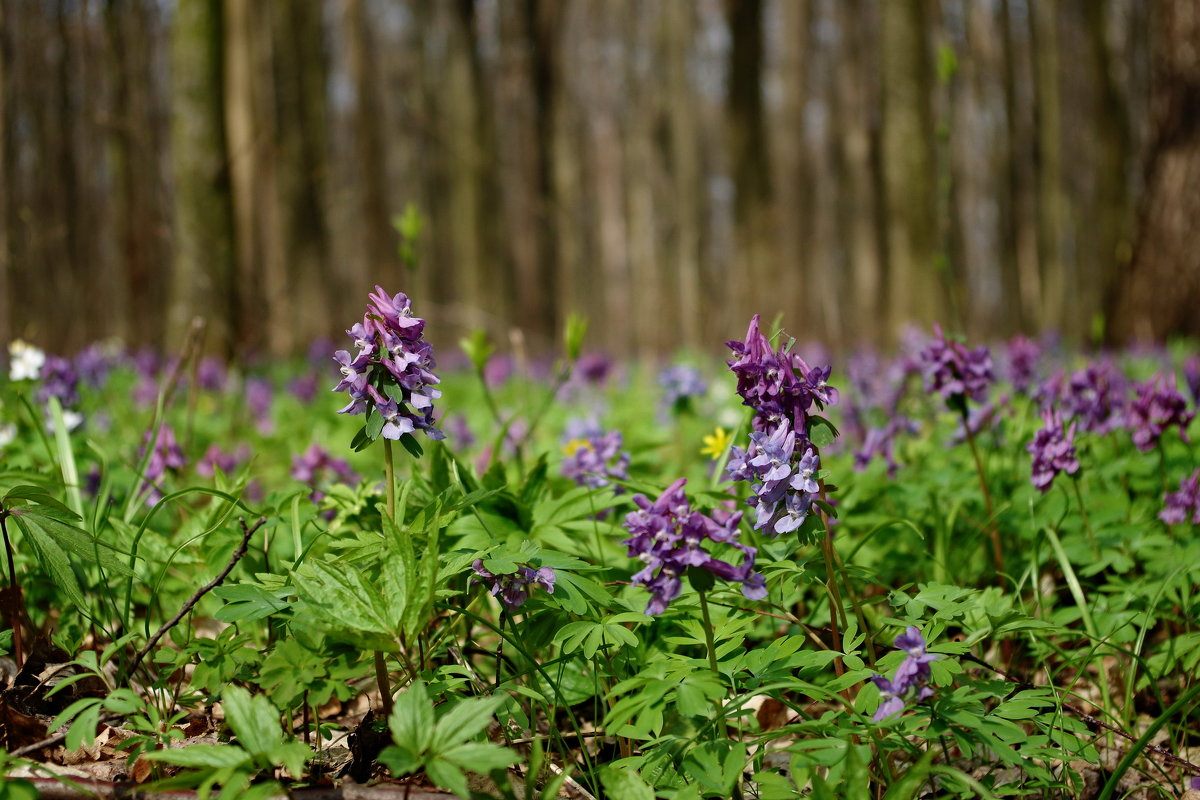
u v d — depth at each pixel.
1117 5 6.46
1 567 0.82
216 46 2.78
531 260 5.39
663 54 7.36
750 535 0.83
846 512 0.96
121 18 3.18
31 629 0.79
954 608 0.72
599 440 0.92
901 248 3.61
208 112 2.73
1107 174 4.40
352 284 6.90
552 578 0.72
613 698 0.76
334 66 6.39
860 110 6.91
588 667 0.76
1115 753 0.75
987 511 0.91
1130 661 0.82
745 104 4.57
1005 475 1.00
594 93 9.62
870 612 0.87
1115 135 4.44
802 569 0.74
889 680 0.68
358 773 0.70
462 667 0.73
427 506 0.79
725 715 0.69
